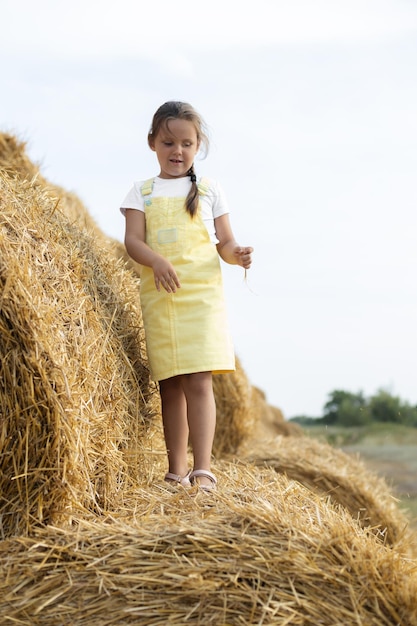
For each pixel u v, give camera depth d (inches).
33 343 115.2
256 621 100.7
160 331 149.4
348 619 102.1
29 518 115.1
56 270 132.2
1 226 125.0
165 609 102.2
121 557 107.6
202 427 147.9
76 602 104.4
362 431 507.5
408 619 103.4
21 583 106.6
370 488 227.8
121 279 160.2
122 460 135.8
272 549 107.6
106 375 135.3
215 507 124.0
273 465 227.9
